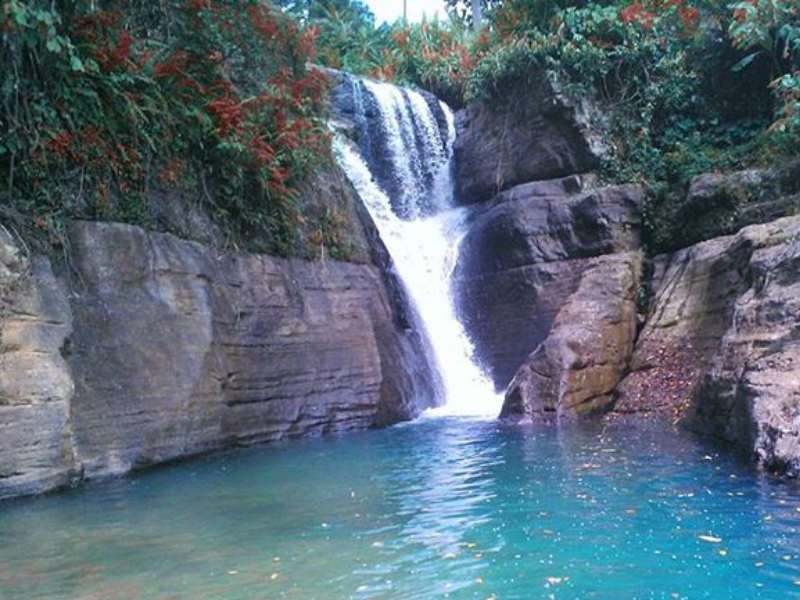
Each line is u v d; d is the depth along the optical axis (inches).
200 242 385.4
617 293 498.9
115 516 232.5
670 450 323.0
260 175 425.4
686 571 169.0
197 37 413.7
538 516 220.2
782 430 264.5
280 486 278.2
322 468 315.3
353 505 243.8
